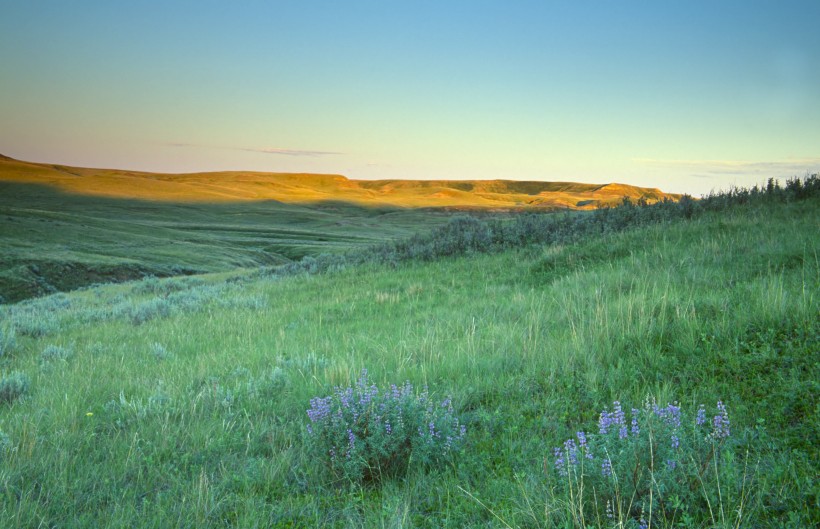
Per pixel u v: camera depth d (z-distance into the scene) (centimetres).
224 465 445
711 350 550
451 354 686
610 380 527
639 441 344
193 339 1020
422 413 449
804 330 539
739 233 1157
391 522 331
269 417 552
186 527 350
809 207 1362
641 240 1338
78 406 598
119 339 1120
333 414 449
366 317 1102
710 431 396
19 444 472
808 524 285
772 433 389
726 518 290
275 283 1958
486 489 369
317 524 346
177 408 571
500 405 513
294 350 822
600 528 298
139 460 450
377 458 417
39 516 360
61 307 2238
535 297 971
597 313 715
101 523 356
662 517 303
